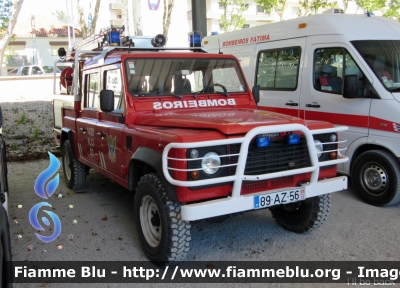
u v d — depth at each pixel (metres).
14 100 13.11
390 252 4.23
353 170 5.90
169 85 4.86
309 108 6.48
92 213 5.61
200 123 3.77
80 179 6.55
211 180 3.44
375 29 6.07
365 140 5.65
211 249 4.41
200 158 3.46
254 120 3.84
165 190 3.72
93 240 4.71
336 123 6.05
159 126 4.16
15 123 11.67
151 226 4.14
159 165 3.68
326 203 4.47
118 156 4.70
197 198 3.54
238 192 3.59
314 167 3.91
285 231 4.86
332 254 4.22
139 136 4.12
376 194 5.61
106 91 4.43
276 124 3.75
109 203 6.03
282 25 7.07
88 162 5.84
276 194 3.78
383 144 5.42
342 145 6.00
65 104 6.72
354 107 5.75
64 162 6.95
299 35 6.69
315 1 20.00
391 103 5.32
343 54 5.93
